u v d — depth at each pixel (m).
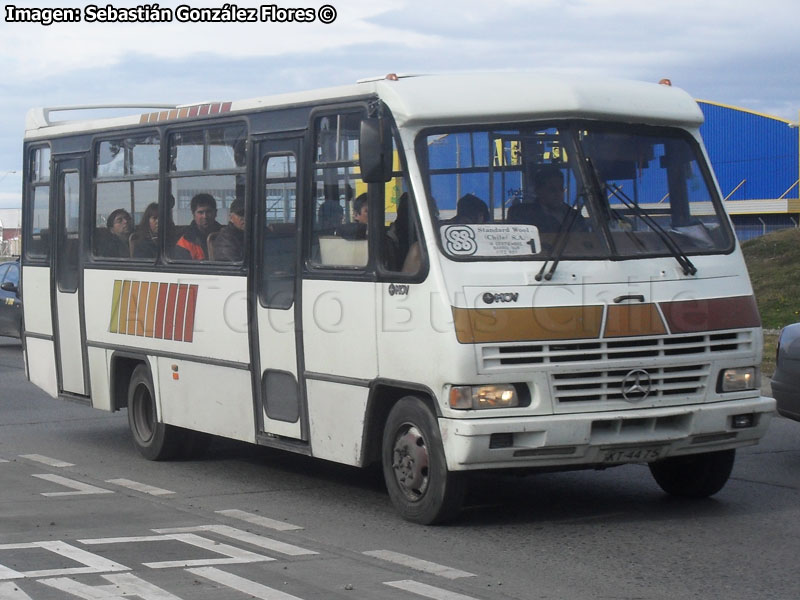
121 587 7.37
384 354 9.23
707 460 9.94
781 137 55.12
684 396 9.07
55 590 7.30
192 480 11.46
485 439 8.50
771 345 21.88
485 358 8.55
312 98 10.14
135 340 12.70
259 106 10.82
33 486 11.14
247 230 10.88
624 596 7.18
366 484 11.20
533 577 7.63
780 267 32.94
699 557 8.16
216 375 11.42
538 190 9.12
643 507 9.90
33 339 14.77
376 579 7.59
